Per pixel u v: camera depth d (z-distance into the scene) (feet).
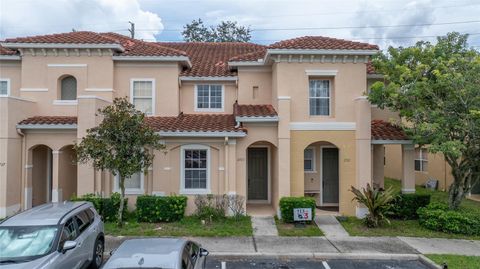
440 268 30.07
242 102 55.98
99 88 53.31
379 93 44.96
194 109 58.03
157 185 48.26
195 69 59.36
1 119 46.11
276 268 31.17
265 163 56.49
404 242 37.58
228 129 47.65
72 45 51.72
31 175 49.60
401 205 46.88
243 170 48.60
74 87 54.19
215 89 58.59
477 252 34.58
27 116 50.55
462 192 43.75
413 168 49.55
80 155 38.91
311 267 31.53
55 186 48.47
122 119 39.01
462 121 39.34
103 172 47.57
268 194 56.24
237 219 45.24
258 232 40.81
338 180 54.24
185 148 48.83
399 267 31.68
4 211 45.52
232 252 33.99
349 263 32.60
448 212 41.57
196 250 24.13
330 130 48.75
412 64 46.32
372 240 38.19
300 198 44.88
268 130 48.83
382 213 43.29
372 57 50.01
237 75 56.54
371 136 48.57
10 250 23.66
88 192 45.88
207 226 42.50
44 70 53.11
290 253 33.83
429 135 41.47
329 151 54.85
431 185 72.69
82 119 46.21
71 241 24.63
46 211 27.94
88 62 53.36
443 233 40.75
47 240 24.34
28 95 52.95
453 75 40.27
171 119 53.31
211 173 48.98
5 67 54.85
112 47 52.29
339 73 49.32
